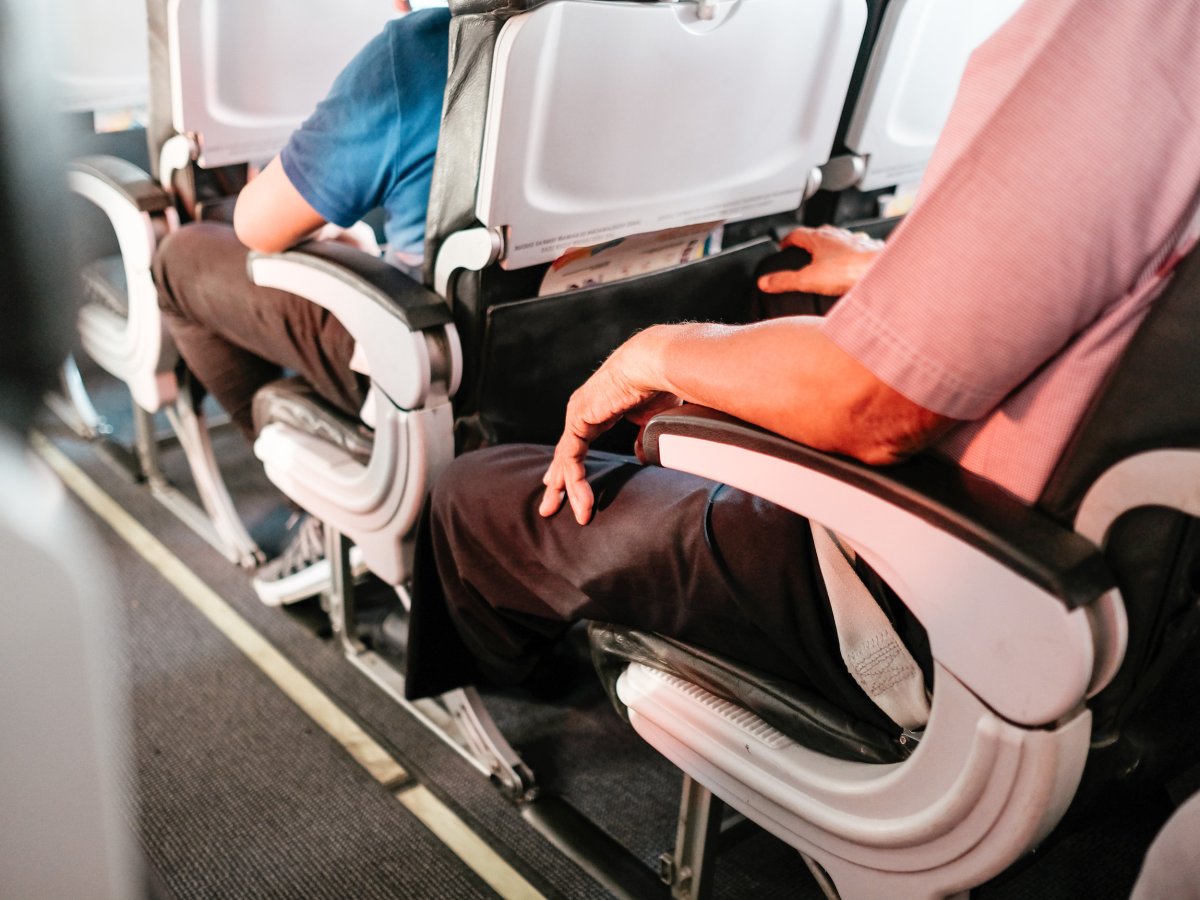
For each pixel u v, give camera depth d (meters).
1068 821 1.02
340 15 1.95
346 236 1.98
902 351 0.82
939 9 1.65
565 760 1.79
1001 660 0.83
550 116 1.29
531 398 1.58
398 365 1.48
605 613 1.23
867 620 1.02
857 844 1.03
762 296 1.78
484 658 1.50
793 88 1.56
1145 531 0.83
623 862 1.55
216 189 2.10
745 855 1.61
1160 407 0.77
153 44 1.90
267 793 1.70
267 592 2.15
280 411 1.88
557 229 1.42
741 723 1.13
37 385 0.35
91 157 2.17
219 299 1.88
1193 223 0.80
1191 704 1.08
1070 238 0.76
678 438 1.03
